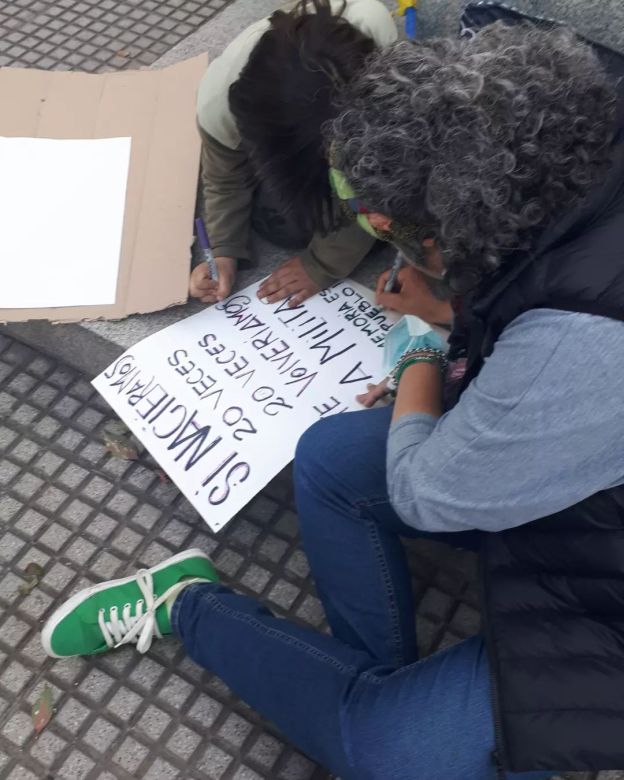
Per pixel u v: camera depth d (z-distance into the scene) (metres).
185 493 1.52
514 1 1.54
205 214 1.80
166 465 1.55
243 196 1.71
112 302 1.74
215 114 1.52
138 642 1.44
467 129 0.80
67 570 1.61
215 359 1.67
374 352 1.65
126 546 1.63
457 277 0.92
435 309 1.44
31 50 2.55
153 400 1.63
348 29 1.10
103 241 1.82
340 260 1.67
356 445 1.32
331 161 0.99
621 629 1.03
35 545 1.64
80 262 1.79
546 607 1.07
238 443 1.55
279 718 1.23
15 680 1.48
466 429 0.95
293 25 1.10
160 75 2.15
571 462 0.89
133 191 1.90
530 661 1.04
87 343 1.79
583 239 0.85
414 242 0.96
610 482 0.94
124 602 1.44
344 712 1.16
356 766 1.13
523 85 0.81
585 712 1.00
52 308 1.74
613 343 0.82
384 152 0.85
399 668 1.20
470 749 1.08
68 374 1.91
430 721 1.10
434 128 0.82
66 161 1.97
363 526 1.32
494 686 1.05
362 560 1.31
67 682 1.47
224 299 1.76
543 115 0.81
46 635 1.44
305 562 1.58
